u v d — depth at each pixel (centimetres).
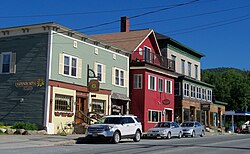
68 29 2980
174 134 3278
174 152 1803
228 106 7788
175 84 4881
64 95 2945
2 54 3008
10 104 2912
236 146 2323
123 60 3778
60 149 1877
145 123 3844
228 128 6175
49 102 2781
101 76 3406
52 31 2845
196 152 1839
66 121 2944
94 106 3291
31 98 2836
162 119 4216
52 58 2836
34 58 2872
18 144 2017
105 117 2572
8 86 2945
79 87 3108
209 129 5362
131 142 2569
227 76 8200
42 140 2278
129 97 3931
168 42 4769
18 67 2928
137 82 3922
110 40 4325
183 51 5212
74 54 3077
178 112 4816
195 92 5259
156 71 4116
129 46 4084
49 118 2775
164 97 4309
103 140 2400
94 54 3328
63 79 2942
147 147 2081
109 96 3484
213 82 7988
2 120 2917
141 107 3862
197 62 5700
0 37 3030
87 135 2395
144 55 4009
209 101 5762
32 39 2905
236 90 7738
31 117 2812
